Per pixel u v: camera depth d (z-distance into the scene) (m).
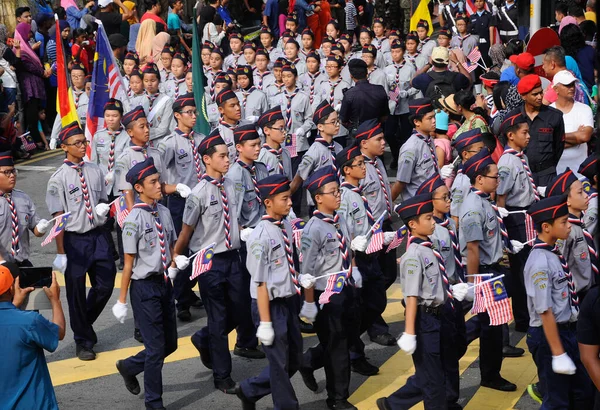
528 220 10.95
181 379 10.73
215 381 10.34
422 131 12.16
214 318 10.16
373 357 11.12
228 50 26.28
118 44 20.00
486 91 17.11
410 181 12.20
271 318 8.95
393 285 13.72
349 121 16.92
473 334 10.06
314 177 9.44
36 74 23.19
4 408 7.44
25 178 20.92
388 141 20.09
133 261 9.75
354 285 9.54
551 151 12.20
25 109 23.30
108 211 11.34
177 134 13.45
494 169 9.84
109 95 15.78
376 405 9.56
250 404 9.30
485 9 23.86
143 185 9.81
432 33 26.17
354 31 30.83
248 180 11.01
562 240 9.03
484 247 9.98
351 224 10.45
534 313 8.41
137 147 12.47
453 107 13.91
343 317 9.39
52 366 11.21
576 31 15.70
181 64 19.62
